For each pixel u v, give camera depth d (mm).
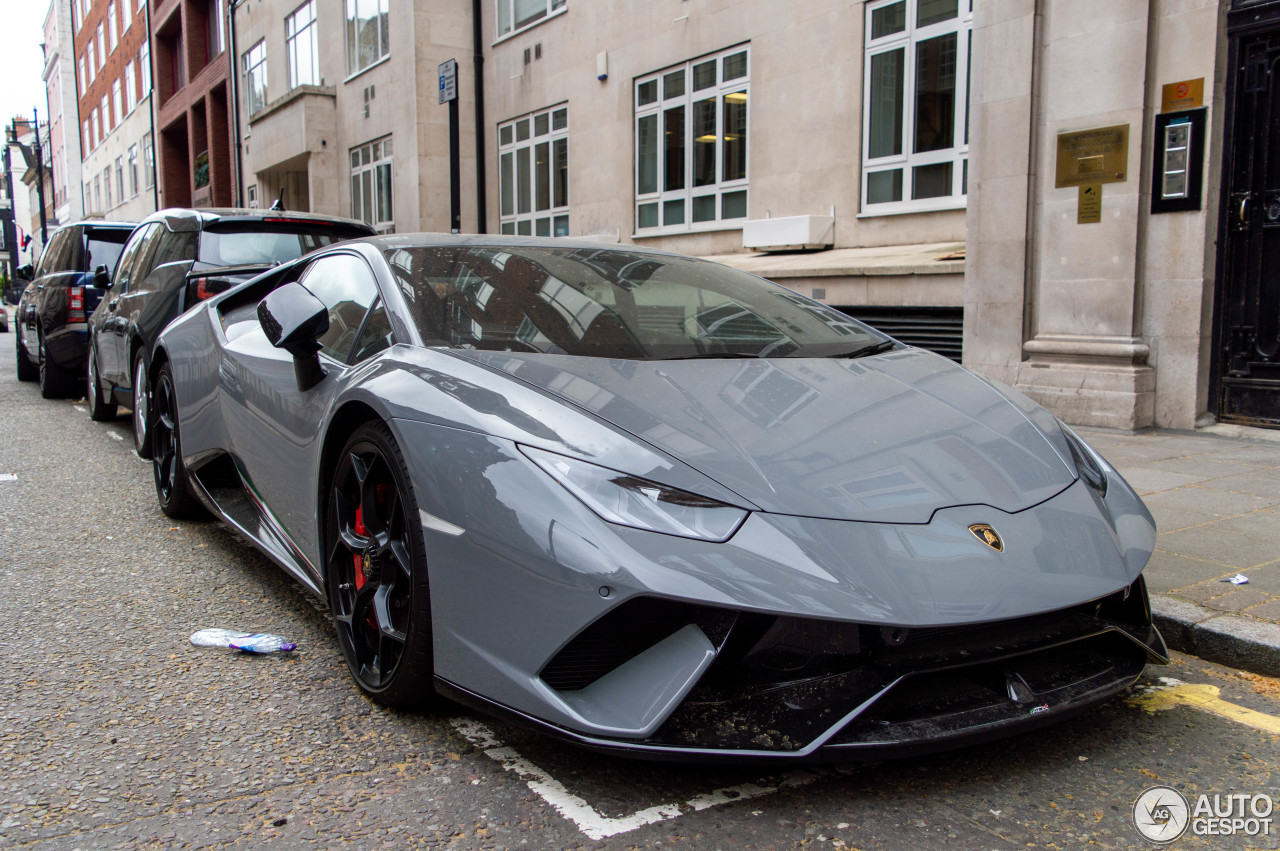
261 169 22094
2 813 1881
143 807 1909
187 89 29703
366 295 2867
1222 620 2844
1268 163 5746
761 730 1807
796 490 1945
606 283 2973
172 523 4262
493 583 1940
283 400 2971
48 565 3613
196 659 2703
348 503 2498
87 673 2596
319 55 19922
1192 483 4668
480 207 14977
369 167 18125
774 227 9945
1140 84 6062
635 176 12547
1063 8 6395
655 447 1996
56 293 8219
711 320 2857
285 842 1789
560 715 1833
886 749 1812
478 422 2096
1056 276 6598
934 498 2033
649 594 1747
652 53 11977
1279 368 5812
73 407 8172
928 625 1777
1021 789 2023
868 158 9469
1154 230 6164
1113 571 2074
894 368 2727
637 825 1852
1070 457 2424
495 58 15109
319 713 2352
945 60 8648
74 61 51594
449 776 2043
